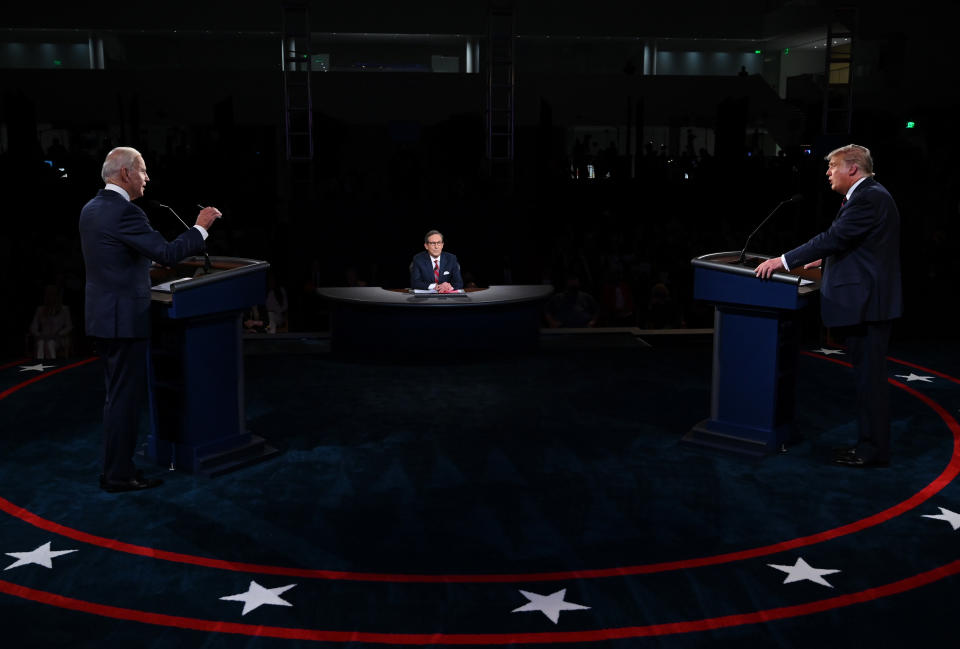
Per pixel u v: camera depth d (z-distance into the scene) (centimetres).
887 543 366
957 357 738
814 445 500
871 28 1933
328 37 2045
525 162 1619
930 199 1170
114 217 396
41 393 619
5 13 1845
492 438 518
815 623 298
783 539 371
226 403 468
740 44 2225
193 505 410
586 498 420
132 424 424
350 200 1140
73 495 422
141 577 334
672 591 323
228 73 1769
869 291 438
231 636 290
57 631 293
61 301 763
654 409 581
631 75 1866
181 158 1427
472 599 317
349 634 292
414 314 731
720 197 1450
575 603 313
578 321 896
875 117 1773
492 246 1154
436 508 407
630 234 1302
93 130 1777
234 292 452
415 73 1784
